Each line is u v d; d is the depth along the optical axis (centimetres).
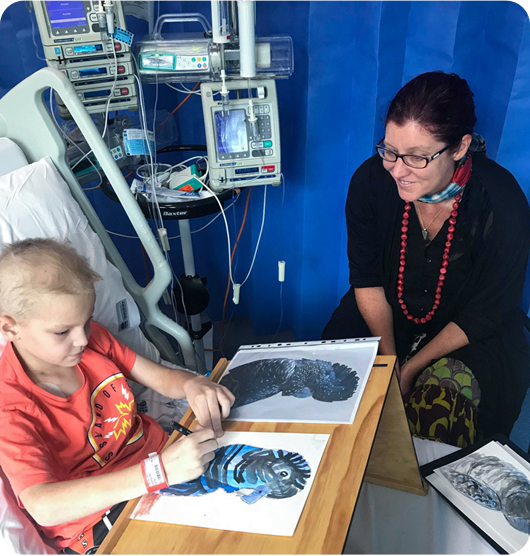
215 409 91
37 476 84
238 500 76
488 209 127
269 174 156
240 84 149
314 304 213
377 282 148
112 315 131
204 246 216
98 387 105
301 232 201
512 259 127
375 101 161
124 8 155
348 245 149
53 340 87
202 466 80
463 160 120
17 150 125
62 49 139
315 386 96
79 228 126
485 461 111
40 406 95
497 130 147
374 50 156
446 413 125
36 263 85
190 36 164
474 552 95
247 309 235
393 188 135
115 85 148
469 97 108
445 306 143
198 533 72
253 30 141
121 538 73
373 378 96
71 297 85
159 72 150
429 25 149
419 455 117
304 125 179
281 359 106
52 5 135
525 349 138
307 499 74
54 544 98
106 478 81
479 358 132
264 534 70
